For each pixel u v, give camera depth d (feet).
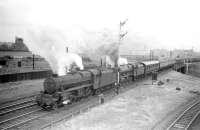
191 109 65.77
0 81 94.99
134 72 111.55
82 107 62.44
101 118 53.42
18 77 103.45
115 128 47.34
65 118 51.93
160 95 85.10
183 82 128.98
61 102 60.80
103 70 83.71
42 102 58.29
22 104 64.08
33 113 55.67
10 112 55.47
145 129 47.52
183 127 49.32
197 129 48.49
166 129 47.60
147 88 98.02
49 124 47.32
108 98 74.64
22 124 47.32
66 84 62.28
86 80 72.64
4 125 46.14
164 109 65.00
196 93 96.68
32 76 110.93
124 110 61.36
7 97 71.51
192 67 244.42
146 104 69.41
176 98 81.71
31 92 81.05
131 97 78.33
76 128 46.16
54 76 61.05
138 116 56.54
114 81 92.53
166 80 127.65
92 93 78.74
